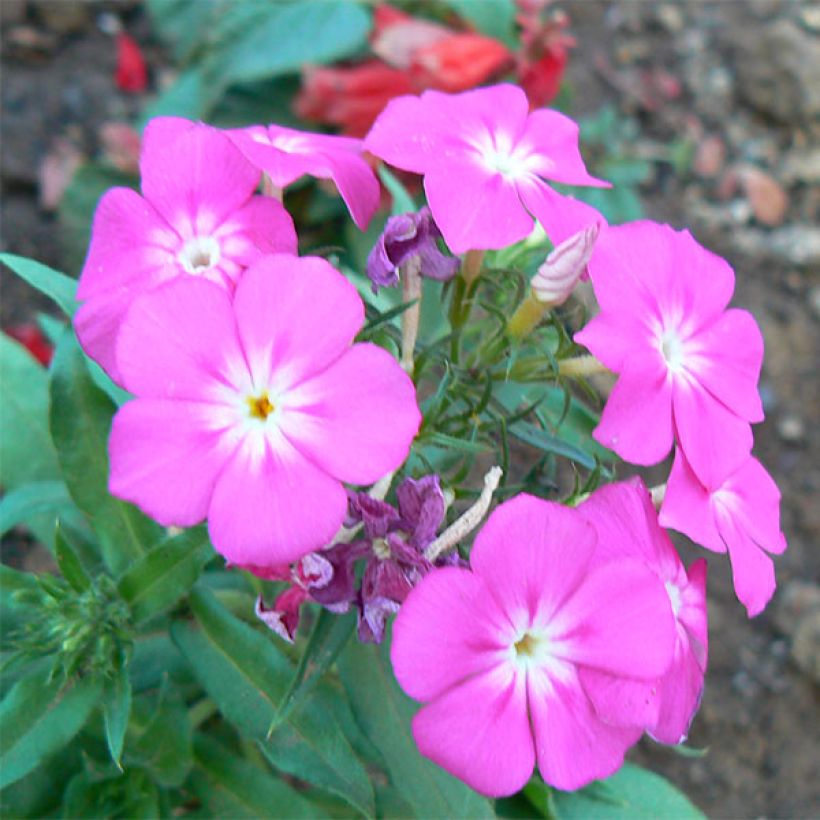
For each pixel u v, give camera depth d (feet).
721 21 1.04
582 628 0.33
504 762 0.32
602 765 0.33
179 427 0.32
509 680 0.33
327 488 0.31
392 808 0.48
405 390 0.32
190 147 0.37
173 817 0.48
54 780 0.50
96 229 0.37
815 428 0.82
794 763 0.70
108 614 0.41
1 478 0.55
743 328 0.39
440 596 0.31
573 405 0.48
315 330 0.32
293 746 0.41
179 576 0.41
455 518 0.37
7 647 0.43
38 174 0.85
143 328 0.32
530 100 0.73
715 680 0.72
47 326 0.61
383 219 0.75
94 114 0.89
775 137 0.98
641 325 0.36
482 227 0.36
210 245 0.37
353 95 0.74
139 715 0.46
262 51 0.78
